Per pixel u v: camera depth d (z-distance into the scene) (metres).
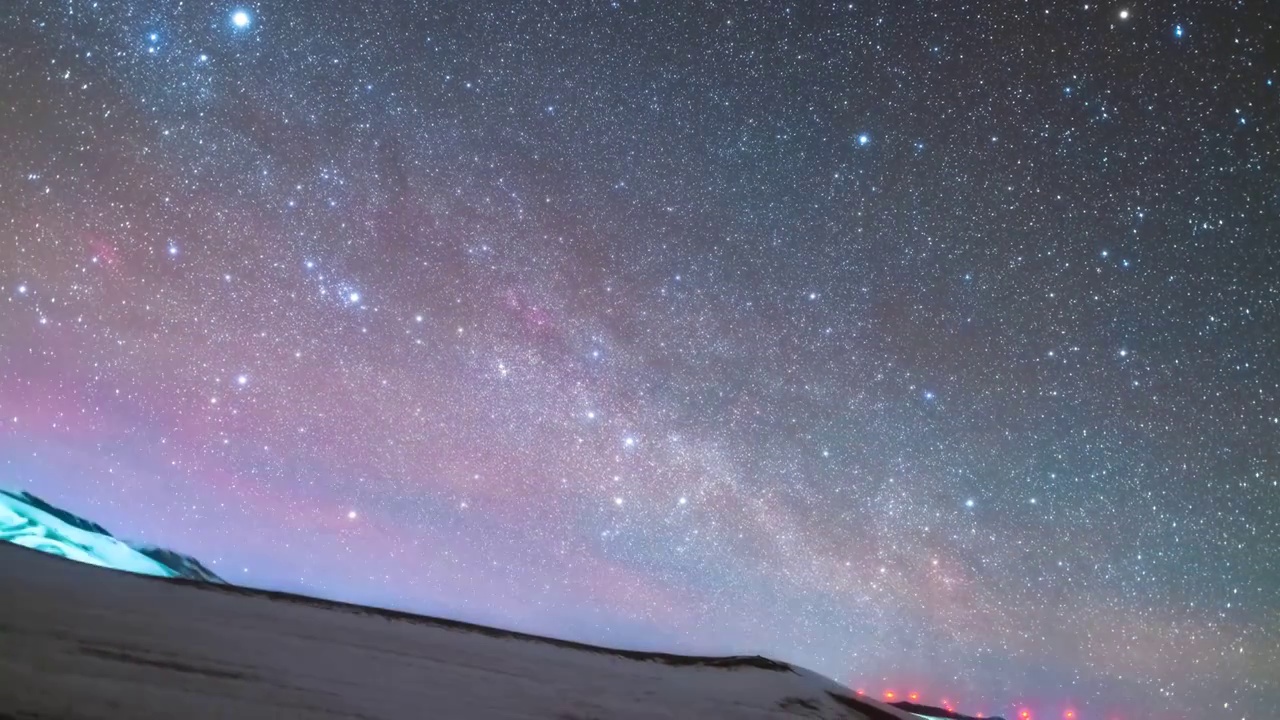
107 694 2.73
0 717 2.33
